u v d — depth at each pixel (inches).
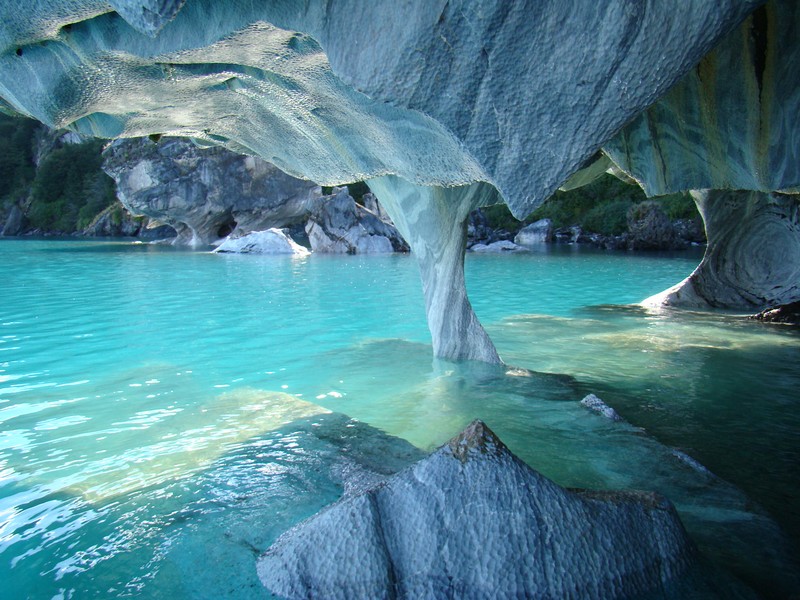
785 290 354.6
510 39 88.7
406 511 89.0
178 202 927.0
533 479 90.0
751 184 121.3
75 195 1502.2
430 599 81.6
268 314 339.9
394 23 92.4
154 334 284.7
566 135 93.0
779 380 212.4
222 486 127.2
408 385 201.5
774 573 96.0
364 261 671.1
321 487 125.7
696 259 716.0
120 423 165.5
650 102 89.4
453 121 96.2
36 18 115.0
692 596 86.7
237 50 117.6
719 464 141.9
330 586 85.9
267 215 984.9
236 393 191.8
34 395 190.9
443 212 212.8
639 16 83.3
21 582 96.3
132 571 98.0
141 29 94.9
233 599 89.1
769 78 111.9
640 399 190.9
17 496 124.1
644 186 139.6
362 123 134.3
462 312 229.1
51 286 447.5
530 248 888.9
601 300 409.7
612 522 89.7
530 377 210.2
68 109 141.3
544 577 83.0
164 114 162.6
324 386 201.6
